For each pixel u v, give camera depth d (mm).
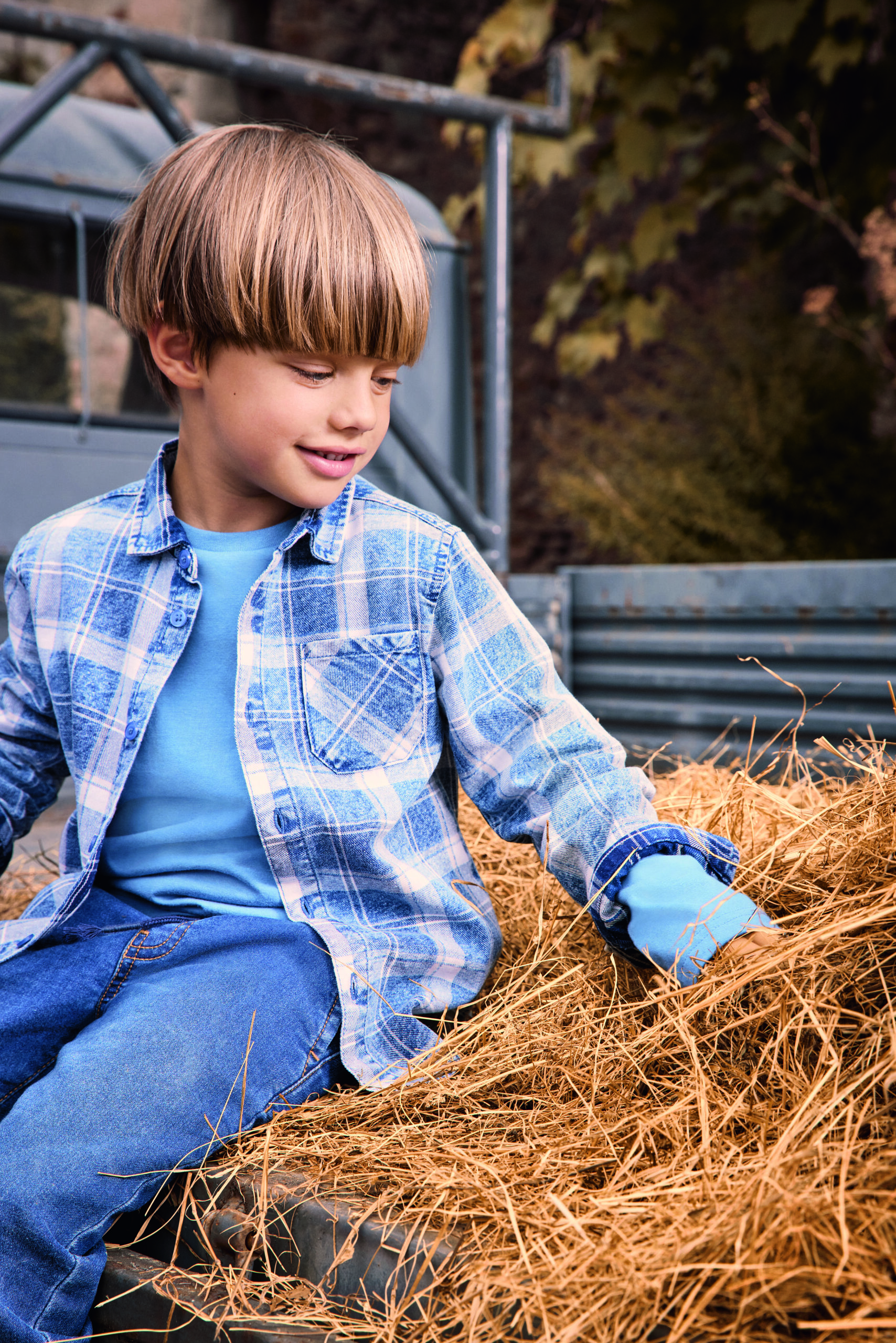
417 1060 1085
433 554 1188
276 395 1043
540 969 1239
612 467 4234
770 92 4227
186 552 1181
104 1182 950
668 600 2496
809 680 2264
